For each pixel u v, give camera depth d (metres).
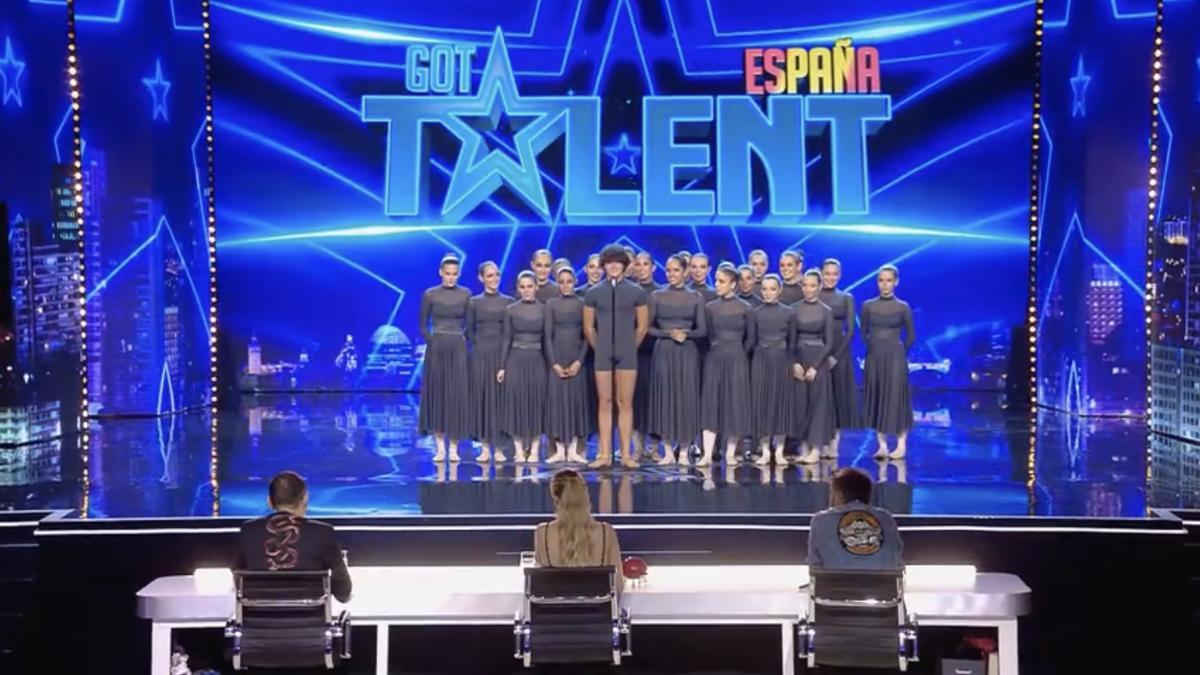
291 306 14.34
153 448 10.20
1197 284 10.12
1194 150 10.02
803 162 14.03
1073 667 6.97
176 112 12.77
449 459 9.44
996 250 14.10
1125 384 12.20
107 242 12.18
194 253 13.20
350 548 6.98
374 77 14.21
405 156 14.21
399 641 7.03
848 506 5.66
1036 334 13.80
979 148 14.05
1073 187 12.51
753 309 9.27
